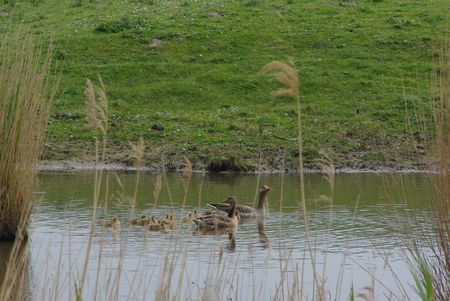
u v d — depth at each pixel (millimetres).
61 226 16609
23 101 14992
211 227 17281
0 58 15750
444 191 9758
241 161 26297
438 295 9969
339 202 20125
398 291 12406
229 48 34938
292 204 20078
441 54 10094
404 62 34156
